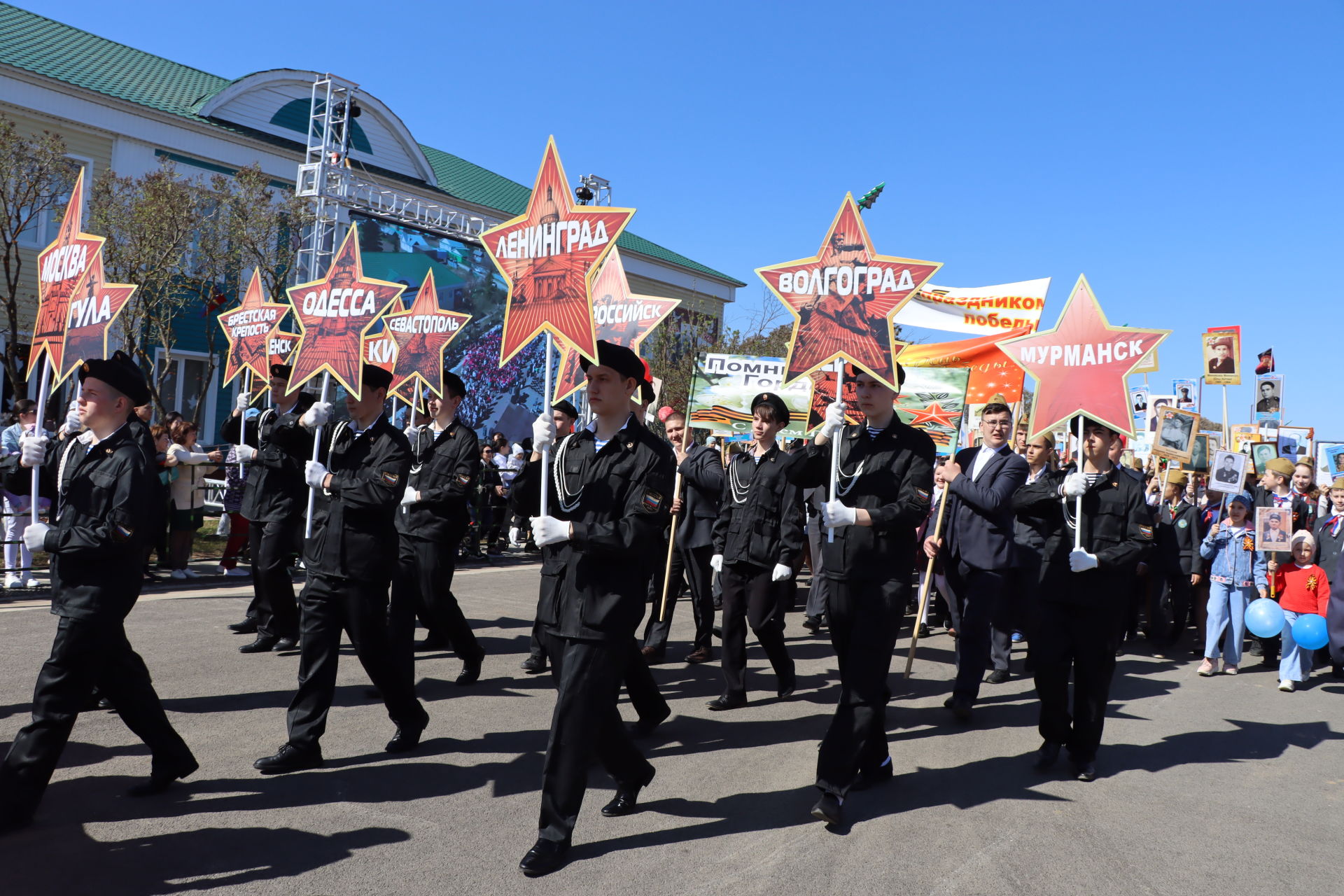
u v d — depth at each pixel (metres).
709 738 5.29
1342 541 8.10
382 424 4.63
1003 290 10.84
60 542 3.55
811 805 4.23
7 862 3.30
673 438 8.90
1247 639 9.42
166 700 5.43
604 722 3.59
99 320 5.21
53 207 15.52
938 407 9.55
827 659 7.62
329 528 4.42
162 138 20.20
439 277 21.08
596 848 3.67
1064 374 5.32
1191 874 3.65
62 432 4.73
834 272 4.73
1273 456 12.27
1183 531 9.22
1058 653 4.80
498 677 6.39
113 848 3.46
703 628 7.41
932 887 3.42
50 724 3.62
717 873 3.47
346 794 4.11
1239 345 9.85
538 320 4.12
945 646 8.67
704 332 25.06
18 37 19.91
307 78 22.67
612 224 3.97
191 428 9.99
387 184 24.19
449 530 5.98
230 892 3.15
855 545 4.21
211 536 13.24
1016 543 7.05
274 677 6.03
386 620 4.55
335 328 5.33
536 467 4.00
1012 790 4.57
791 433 9.33
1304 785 4.86
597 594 3.59
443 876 3.35
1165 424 9.17
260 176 17.45
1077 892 3.45
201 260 17.17
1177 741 5.64
